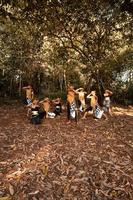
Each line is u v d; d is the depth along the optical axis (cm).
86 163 716
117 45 1703
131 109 1684
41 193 593
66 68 1961
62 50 1666
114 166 702
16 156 755
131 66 1988
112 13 1376
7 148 810
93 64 1669
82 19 1436
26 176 652
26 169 684
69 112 1124
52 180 639
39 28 1480
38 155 762
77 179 643
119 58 1933
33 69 1881
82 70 1975
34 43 1731
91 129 1018
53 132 971
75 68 2000
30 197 580
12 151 789
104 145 843
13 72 1809
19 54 1775
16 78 1847
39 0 1156
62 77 2084
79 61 1778
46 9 1290
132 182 635
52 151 789
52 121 1134
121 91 2005
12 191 598
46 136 923
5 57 1762
